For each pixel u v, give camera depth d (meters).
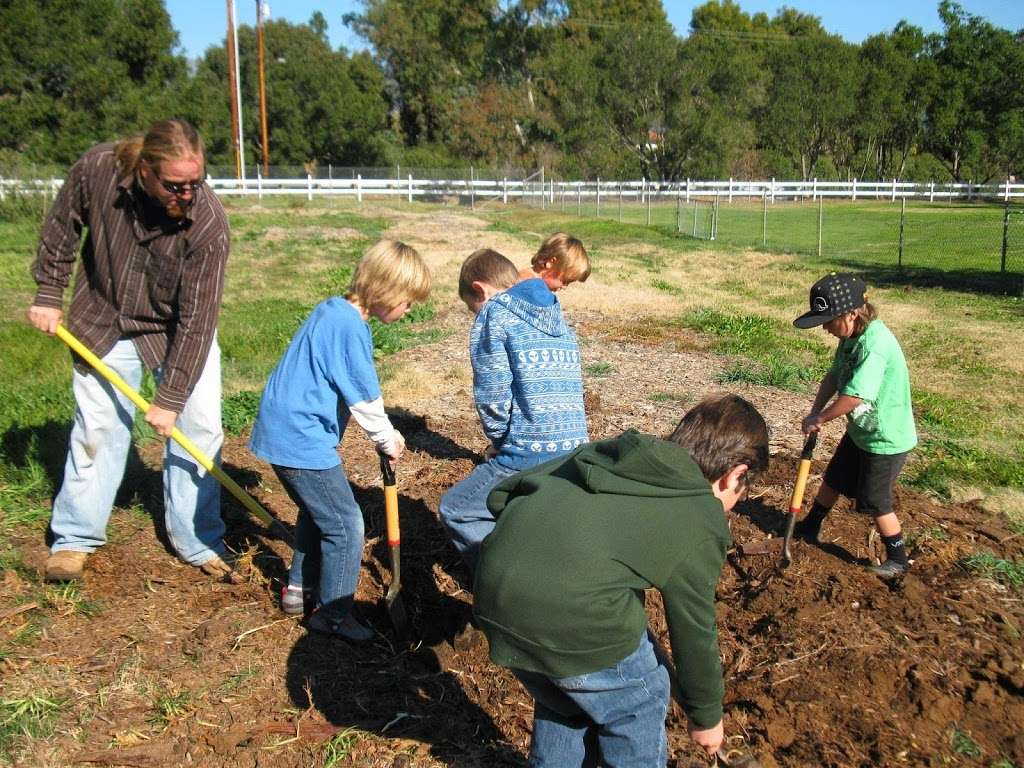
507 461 3.61
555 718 2.59
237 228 23.47
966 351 9.98
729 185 45.69
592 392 7.66
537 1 55.84
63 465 5.43
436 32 61.75
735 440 2.44
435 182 41.06
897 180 60.16
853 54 56.91
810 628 3.96
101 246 3.83
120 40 42.91
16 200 23.67
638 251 21.67
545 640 2.32
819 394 4.58
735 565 4.66
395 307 3.57
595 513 2.33
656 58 48.69
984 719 3.39
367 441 6.32
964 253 21.69
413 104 63.59
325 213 30.02
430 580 4.45
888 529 4.41
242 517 5.01
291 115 55.88
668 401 7.43
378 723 3.39
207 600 4.13
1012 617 4.08
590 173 50.44
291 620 4.00
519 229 26.42
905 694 3.53
